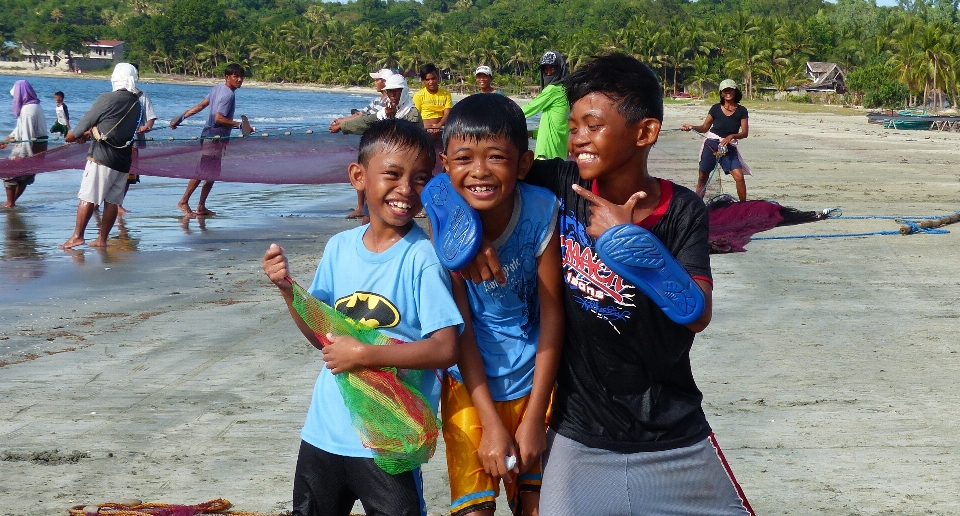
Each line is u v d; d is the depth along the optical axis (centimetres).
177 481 414
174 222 1225
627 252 261
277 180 1222
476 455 297
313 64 14650
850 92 8875
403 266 293
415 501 294
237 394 534
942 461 436
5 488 406
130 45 17788
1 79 14538
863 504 392
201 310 737
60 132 1378
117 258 962
